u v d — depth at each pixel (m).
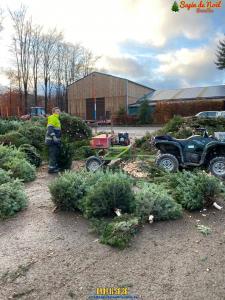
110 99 45.59
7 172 6.68
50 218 5.14
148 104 39.66
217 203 5.57
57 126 9.01
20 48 49.47
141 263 3.75
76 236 4.46
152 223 4.80
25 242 4.32
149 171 8.09
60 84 55.28
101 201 4.95
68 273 3.58
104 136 9.87
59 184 5.39
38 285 3.38
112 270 3.62
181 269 3.62
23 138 10.88
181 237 4.38
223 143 8.18
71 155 9.33
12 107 47.78
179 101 40.03
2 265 3.74
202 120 14.25
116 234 4.27
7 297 3.20
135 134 22.11
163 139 8.81
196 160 8.45
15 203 5.41
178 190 5.62
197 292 3.23
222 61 49.38
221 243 4.20
